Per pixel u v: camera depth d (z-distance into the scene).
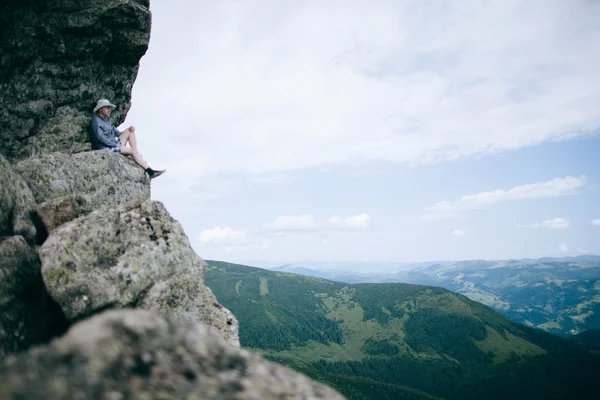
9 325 10.16
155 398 5.10
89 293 11.18
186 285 13.63
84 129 21.33
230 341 13.91
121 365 5.32
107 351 5.36
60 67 20.03
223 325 14.20
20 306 10.79
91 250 11.87
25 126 19.30
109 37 20.77
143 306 12.27
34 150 19.62
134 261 12.48
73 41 19.84
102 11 19.70
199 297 13.93
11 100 18.88
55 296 10.84
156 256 13.09
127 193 19.69
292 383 6.39
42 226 13.86
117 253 12.32
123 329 5.84
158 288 12.72
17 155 19.22
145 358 5.61
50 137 20.14
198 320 13.50
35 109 19.48
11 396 4.35
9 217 13.03
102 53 21.17
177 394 5.30
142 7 21.16
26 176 15.81
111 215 13.01
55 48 19.52
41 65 19.44
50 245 11.43
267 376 6.33
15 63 18.72
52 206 13.90
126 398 4.93
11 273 11.02
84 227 12.18
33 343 10.66
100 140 21.06
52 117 20.16
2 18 17.91
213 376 5.88
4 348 9.68
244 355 6.68
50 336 11.36
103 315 6.03
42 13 18.72
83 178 17.59
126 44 21.69
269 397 5.83
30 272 11.66
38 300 11.49
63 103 20.44
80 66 20.67
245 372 6.24
